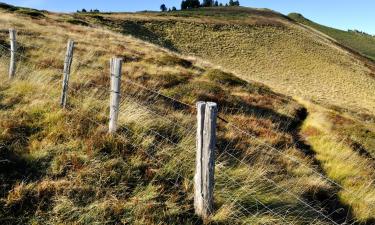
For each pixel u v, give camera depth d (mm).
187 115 11953
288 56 76938
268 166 9133
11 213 5695
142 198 6328
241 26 94250
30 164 6883
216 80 22312
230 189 7215
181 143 8664
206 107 5578
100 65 19172
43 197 6031
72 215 5762
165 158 7773
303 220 6930
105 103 10250
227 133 11117
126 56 23609
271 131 13398
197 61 31891
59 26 34719
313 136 14836
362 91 63844
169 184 6977
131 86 14625
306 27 136750
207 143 5730
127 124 8758
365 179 10039
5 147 7301
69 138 7879
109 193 6336
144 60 23844
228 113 15766
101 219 5758
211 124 5629
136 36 65688
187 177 7254
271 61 70812
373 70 87312
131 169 7113
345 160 11836
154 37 69375
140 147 8016
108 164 7062
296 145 13211
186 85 18344
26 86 10805
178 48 67250
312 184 8797
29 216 5684
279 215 6652
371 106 50656
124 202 6188
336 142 13828
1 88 10773
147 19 79875
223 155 8898
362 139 15203
